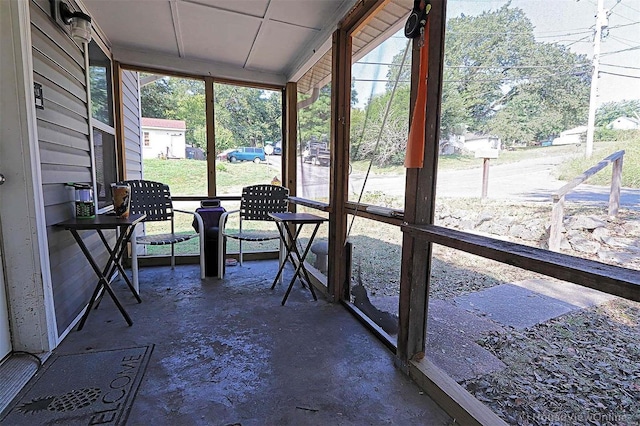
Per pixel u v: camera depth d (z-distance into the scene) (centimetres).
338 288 271
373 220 221
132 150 394
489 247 117
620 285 79
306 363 182
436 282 181
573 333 123
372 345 203
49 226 189
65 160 210
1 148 166
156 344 198
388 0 200
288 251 305
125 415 139
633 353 106
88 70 248
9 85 164
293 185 394
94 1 237
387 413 145
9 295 174
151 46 318
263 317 240
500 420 130
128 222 210
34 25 176
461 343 165
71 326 214
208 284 308
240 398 152
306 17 258
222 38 297
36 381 160
